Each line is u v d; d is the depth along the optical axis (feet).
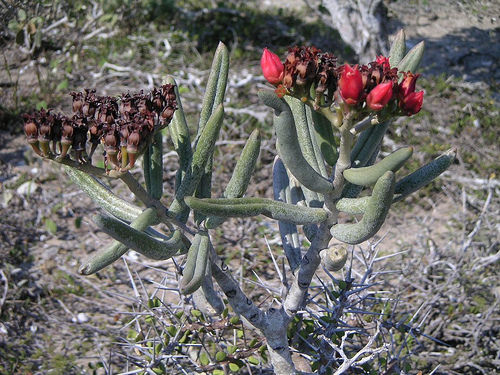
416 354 2.07
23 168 3.32
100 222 0.92
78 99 1.09
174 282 2.48
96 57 4.32
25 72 4.14
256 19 4.89
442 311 2.32
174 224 1.19
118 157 1.06
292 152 1.02
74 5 4.29
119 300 2.53
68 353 2.27
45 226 2.94
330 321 1.60
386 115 1.03
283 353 1.44
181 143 1.23
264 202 1.09
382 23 3.86
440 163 1.08
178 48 4.45
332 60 1.04
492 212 2.91
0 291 2.54
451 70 4.46
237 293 1.31
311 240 1.32
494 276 2.45
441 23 5.04
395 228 2.98
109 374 1.85
